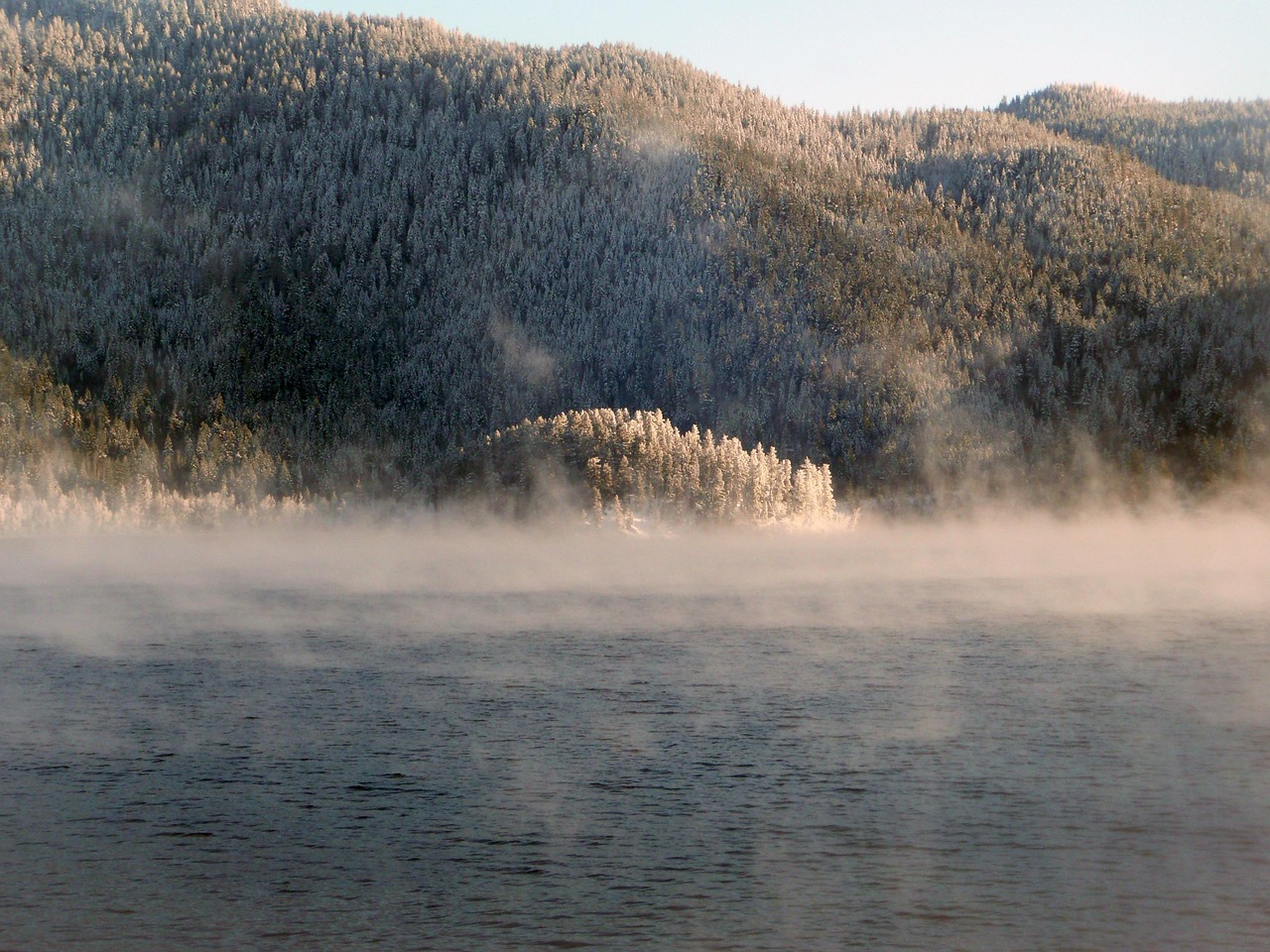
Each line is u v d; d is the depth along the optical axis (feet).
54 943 189.67
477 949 186.70
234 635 534.78
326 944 189.26
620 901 204.13
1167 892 204.74
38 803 255.50
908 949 186.29
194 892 207.62
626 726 328.49
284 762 290.35
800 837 233.35
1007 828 236.84
